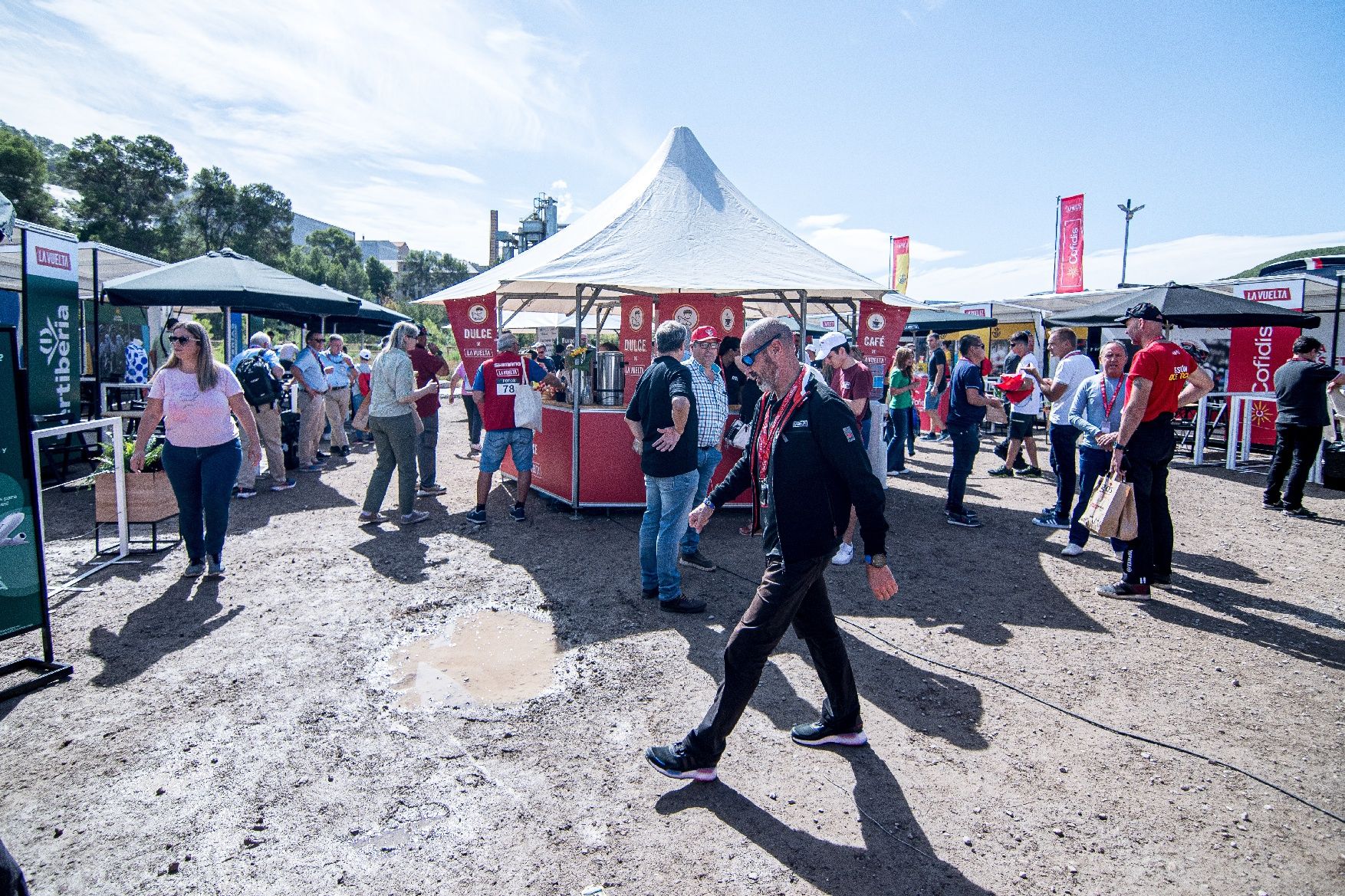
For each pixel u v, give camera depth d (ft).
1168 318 32.60
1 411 11.83
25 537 12.23
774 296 29.55
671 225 24.20
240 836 8.52
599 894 7.66
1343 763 10.27
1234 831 8.80
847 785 9.66
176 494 16.96
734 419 23.81
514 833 8.64
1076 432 22.22
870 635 14.62
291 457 32.32
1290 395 25.05
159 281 29.99
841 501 9.19
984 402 22.62
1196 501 27.58
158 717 11.18
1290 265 45.65
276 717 11.23
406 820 8.86
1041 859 8.28
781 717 11.43
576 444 23.26
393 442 22.02
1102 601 16.65
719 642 14.14
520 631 14.66
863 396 21.13
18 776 9.63
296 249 197.26
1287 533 22.85
